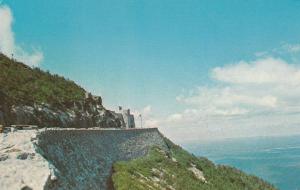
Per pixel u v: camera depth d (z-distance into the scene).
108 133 60.06
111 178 50.25
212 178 98.75
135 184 49.94
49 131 34.06
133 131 79.06
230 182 105.25
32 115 58.50
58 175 28.48
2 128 31.42
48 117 63.50
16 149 27.47
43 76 84.56
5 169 25.19
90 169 42.75
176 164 82.19
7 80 65.75
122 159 61.75
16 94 60.72
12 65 76.88
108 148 56.56
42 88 74.75
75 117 74.94
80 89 95.19
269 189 127.38
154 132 99.75
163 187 57.88
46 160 27.88
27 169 26.08
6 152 26.98
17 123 52.41
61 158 34.06
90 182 40.09
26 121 55.53
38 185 25.09
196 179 78.81
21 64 82.25
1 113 48.69
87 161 42.91
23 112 55.88
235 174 122.44
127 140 71.31
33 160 27.20
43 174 26.22
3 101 50.97
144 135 87.62
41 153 29.22
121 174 51.59
